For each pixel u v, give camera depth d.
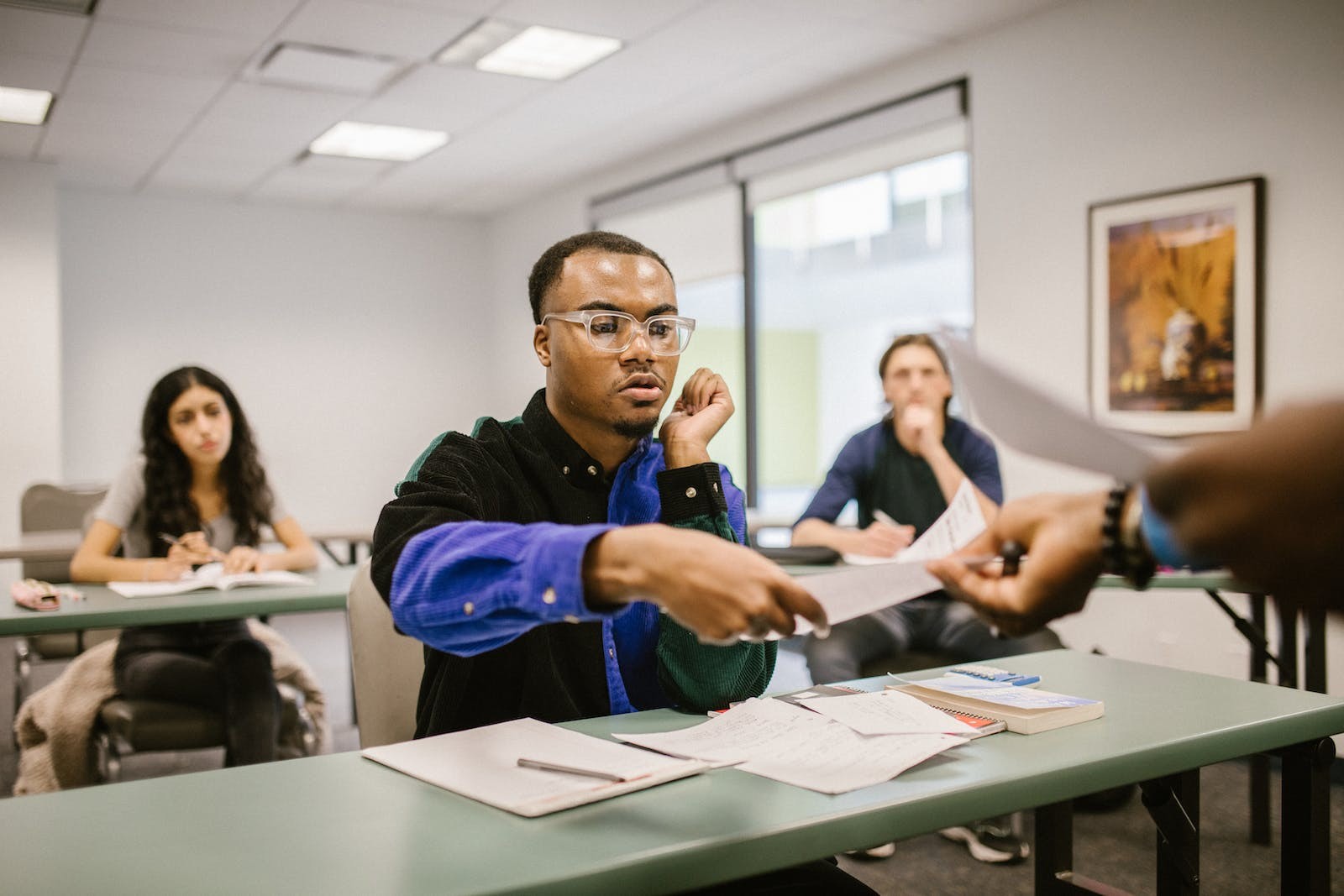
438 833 0.83
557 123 5.30
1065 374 3.87
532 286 1.34
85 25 3.88
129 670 2.26
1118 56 3.64
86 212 6.54
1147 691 1.29
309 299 7.28
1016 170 4.00
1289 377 3.21
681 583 0.71
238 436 2.72
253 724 2.20
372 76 4.52
